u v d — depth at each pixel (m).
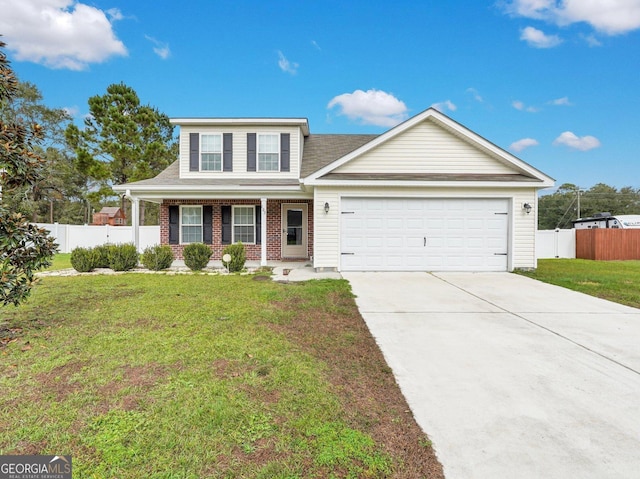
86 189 35.16
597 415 2.95
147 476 2.15
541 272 11.10
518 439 2.62
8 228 4.39
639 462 2.37
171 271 11.38
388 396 3.26
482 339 4.83
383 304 6.73
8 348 4.20
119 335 4.69
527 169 10.80
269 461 2.31
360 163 11.37
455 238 10.84
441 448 2.51
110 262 11.41
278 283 8.86
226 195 12.98
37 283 4.96
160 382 3.35
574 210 46.00
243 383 3.37
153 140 23.31
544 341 4.76
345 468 2.27
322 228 10.79
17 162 4.53
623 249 15.98
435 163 11.32
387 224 10.83
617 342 4.72
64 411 2.83
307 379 3.49
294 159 14.45
